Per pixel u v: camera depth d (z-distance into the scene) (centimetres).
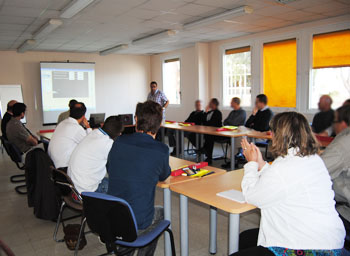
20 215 335
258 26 594
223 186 193
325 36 545
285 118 136
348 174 181
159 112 176
